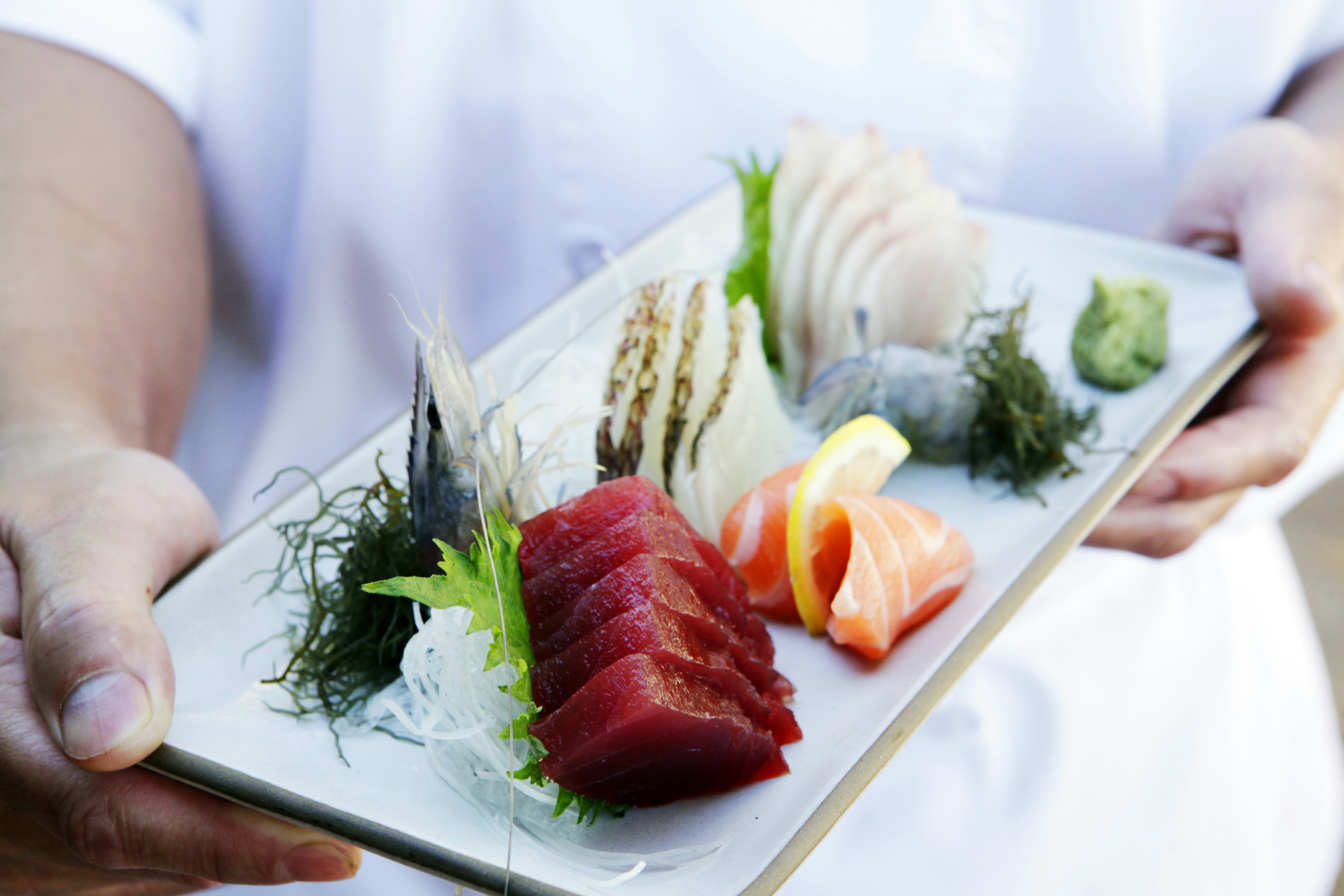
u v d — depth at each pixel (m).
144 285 0.55
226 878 0.40
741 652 0.42
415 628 0.44
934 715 0.58
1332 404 0.56
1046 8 0.62
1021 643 0.59
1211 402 0.56
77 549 0.42
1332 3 0.65
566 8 0.61
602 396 0.52
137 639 0.40
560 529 0.43
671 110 0.66
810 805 0.39
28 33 0.58
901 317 0.57
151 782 0.40
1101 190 0.67
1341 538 1.02
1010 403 0.51
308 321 0.62
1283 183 0.56
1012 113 0.64
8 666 0.41
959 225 0.57
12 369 0.49
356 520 0.47
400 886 0.57
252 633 0.44
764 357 0.52
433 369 0.42
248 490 0.61
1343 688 0.87
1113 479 0.49
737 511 0.48
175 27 0.61
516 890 0.37
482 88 0.62
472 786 0.41
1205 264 0.57
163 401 0.55
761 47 0.64
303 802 0.39
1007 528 0.49
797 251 0.57
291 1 0.59
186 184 0.60
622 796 0.40
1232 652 0.62
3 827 0.43
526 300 0.68
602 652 0.40
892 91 0.65
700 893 0.37
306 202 0.61
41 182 0.55
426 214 0.63
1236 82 0.65
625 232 0.68
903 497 0.51
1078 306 0.58
